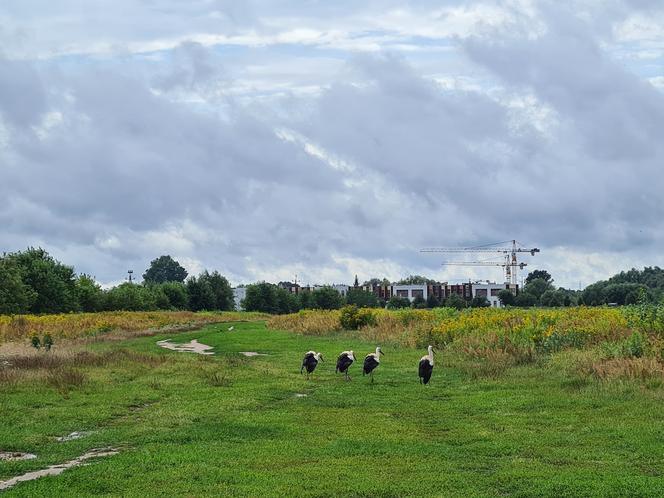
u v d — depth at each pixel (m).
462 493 12.42
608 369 24.55
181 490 12.57
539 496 12.20
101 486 12.89
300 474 13.68
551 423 18.45
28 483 13.18
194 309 128.62
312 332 55.62
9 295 78.06
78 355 33.69
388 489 12.65
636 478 13.01
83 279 105.81
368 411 20.95
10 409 20.92
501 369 28.12
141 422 19.36
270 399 23.38
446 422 19.00
